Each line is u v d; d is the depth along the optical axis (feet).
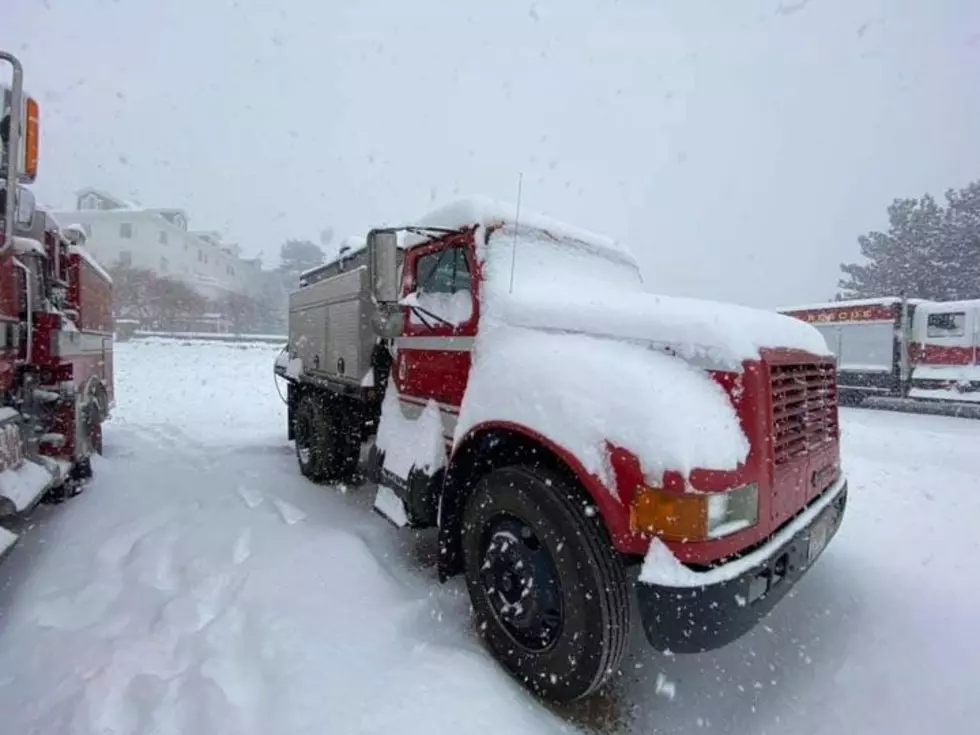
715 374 7.77
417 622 9.48
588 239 13.11
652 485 6.95
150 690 7.48
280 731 6.72
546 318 9.46
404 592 10.36
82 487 16.20
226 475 17.90
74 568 11.01
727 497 7.22
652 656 9.55
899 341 47.29
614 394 7.64
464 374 10.57
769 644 9.67
